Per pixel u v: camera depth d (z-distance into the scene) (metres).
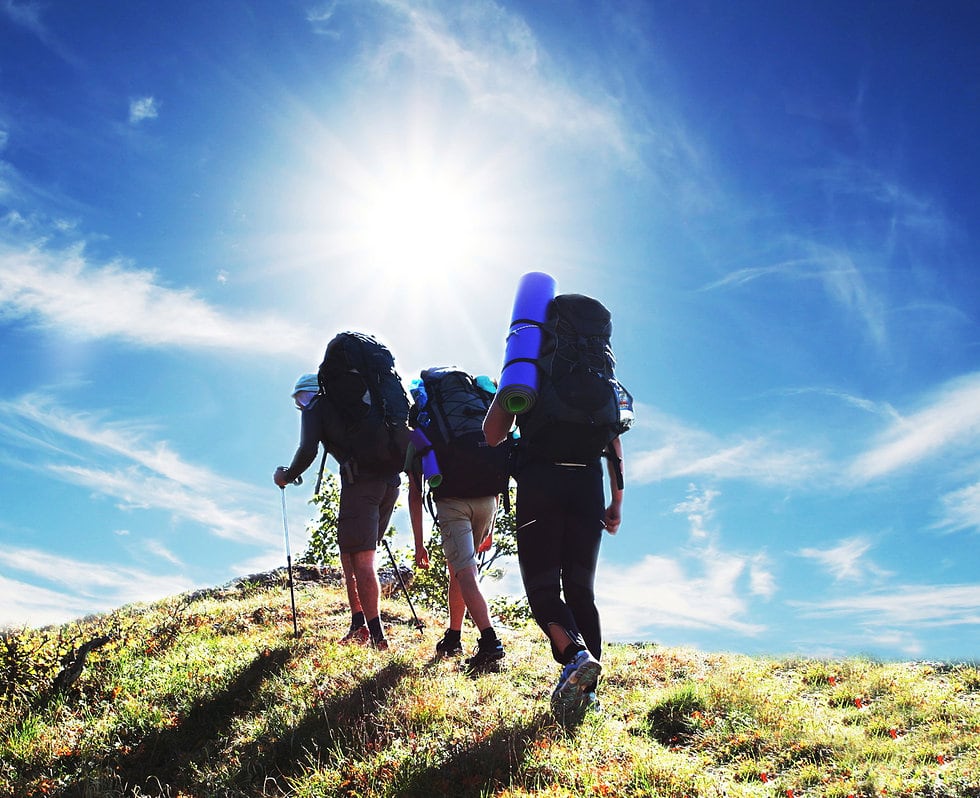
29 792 3.30
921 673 4.74
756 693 4.17
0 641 4.55
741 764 3.34
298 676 4.20
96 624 6.72
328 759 3.21
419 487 4.71
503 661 4.50
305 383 5.23
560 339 3.57
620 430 3.63
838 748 3.43
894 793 2.89
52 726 3.95
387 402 4.94
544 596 3.51
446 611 8.23
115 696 4.30
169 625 6.12
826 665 4.97
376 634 4.93
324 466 5.14
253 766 3.25
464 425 4.49
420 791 2.87
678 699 4.02
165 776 3.40
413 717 3.45
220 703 4.02
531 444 3.60
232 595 8.24
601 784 2.83
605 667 4.99
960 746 3.38
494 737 3.18
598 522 3.64
